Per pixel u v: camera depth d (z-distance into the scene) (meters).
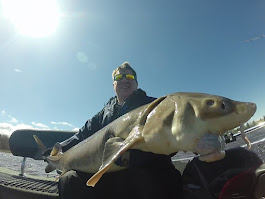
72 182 0.88
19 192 1.08
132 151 0.73
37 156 1.54
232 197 0.68
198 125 0.54
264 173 0.63
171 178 0.80
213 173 0.74
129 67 1.19
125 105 1.01
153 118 0.64
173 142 0.58
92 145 0.92
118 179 0.83
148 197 0.77
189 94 0.61
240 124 0.54
